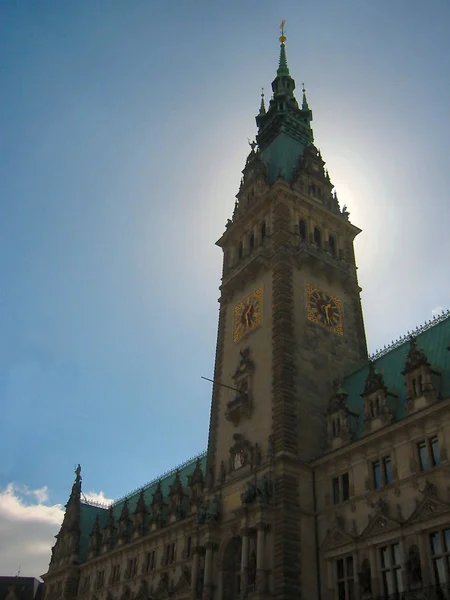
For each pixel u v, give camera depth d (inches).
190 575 2716.5
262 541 1987.0
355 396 2357.3
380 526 1831.9
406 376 1987.0
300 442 2202.3
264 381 2411.4
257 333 2591.0
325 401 2391.7
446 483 1700.3
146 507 3467.0
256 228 2960.1
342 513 2000.5
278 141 3334.2
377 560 1807.3
